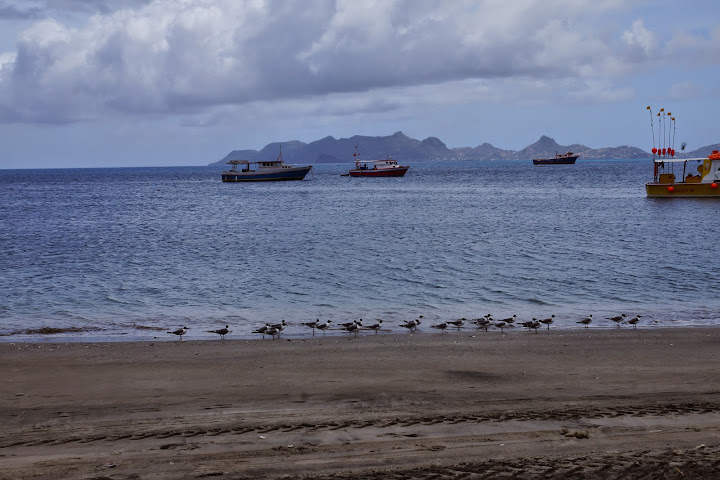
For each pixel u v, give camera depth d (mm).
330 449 12141
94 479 10797
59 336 24141
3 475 10992
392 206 91375
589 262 40219
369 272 37750
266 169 180875
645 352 20531
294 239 53969
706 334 23062
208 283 34906
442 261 41406
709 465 10883
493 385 16938
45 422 14094
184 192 142000
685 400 15297
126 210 90938
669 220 64750
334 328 25109
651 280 34281
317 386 16922
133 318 27281
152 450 12234
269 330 23703
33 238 56844
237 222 70312
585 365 18969
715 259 40500
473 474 10703
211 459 11719
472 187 146875
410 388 16672
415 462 11367
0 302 30516
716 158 87000
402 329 24891
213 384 17172
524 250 45906
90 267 40500
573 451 11820
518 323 25609
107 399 15859
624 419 13766
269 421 13953
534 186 147125
